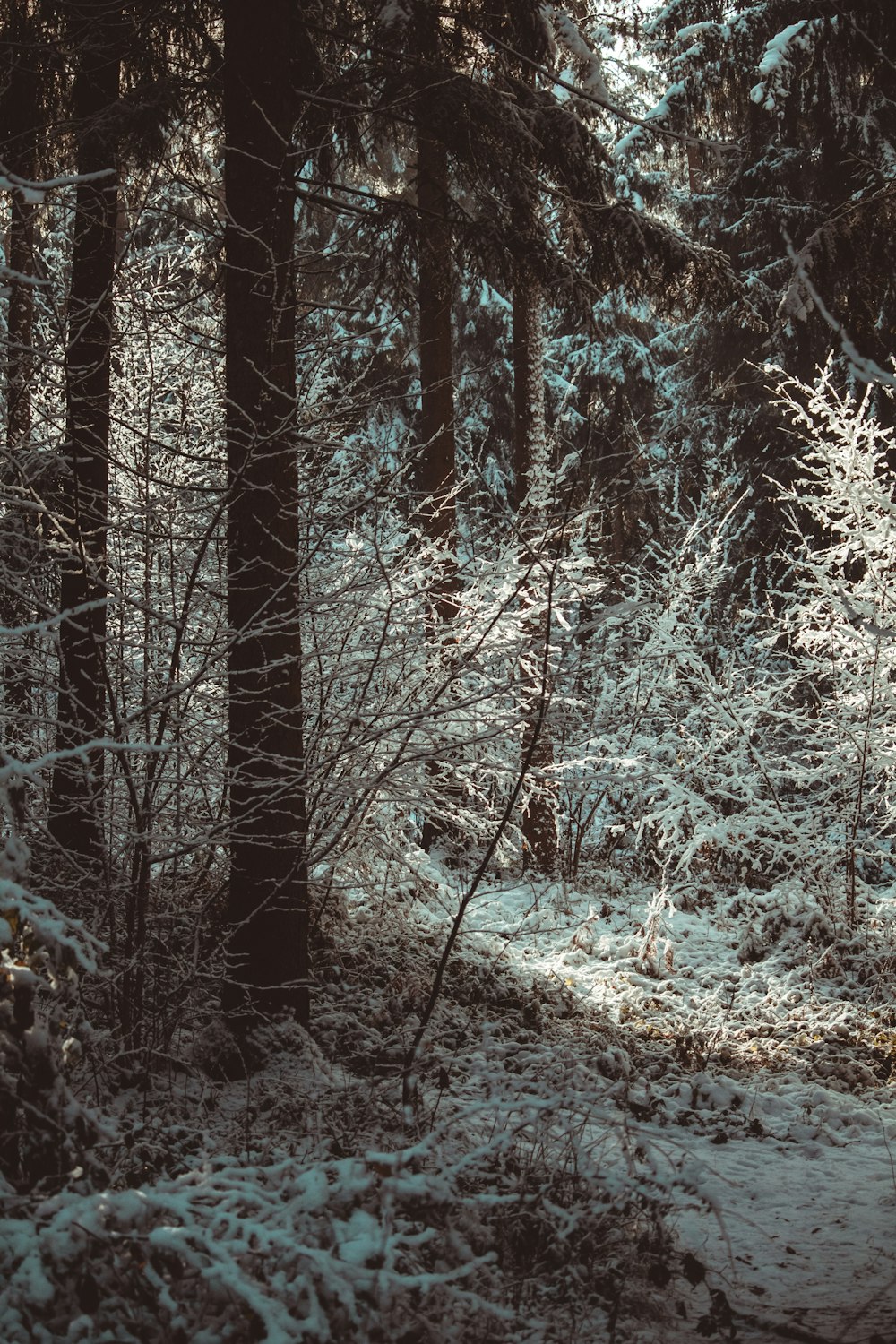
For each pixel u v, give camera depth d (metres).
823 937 9.80
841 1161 5.83
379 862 9.20
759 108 15.67
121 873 6.00
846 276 9.86
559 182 8.37
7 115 7.96
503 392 20.25
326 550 7.98
